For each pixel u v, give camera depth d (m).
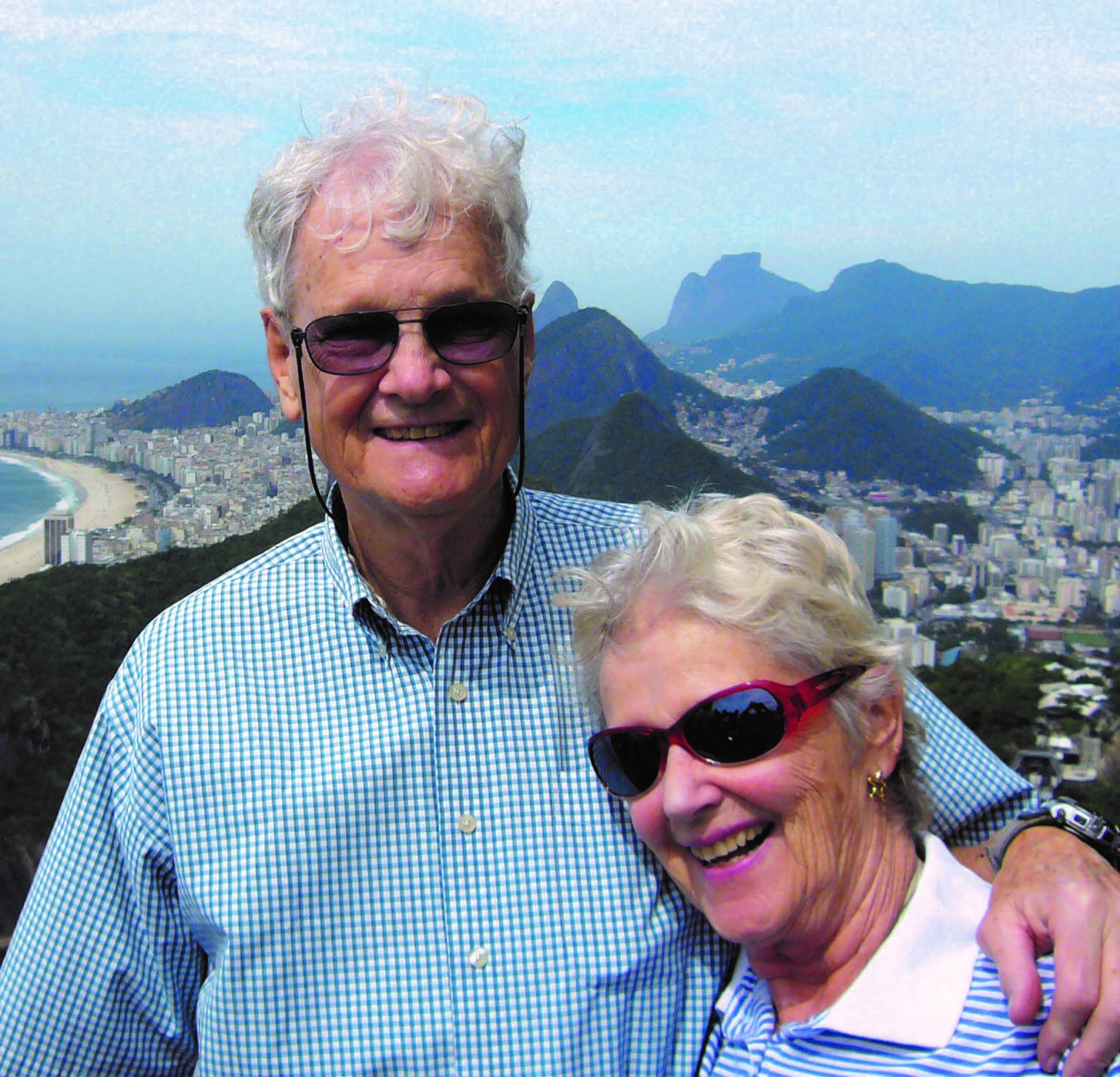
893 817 1.62
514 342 1.64
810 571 1.52
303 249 1.60
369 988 1.64
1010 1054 1.31
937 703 1.93
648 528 1.61
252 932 1.64
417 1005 1.64
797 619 1.47
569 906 1.68
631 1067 1.69
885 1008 1.44
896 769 1.63
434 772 1.68
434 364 1.56
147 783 1.71
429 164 1.54
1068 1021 1.24
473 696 1.70
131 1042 1.83
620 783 1.59
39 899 1.80
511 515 1.83
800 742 1.49
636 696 1.55
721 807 1.50
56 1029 1.79
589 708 1.69
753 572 1.49
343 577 1.72
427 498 1.58
